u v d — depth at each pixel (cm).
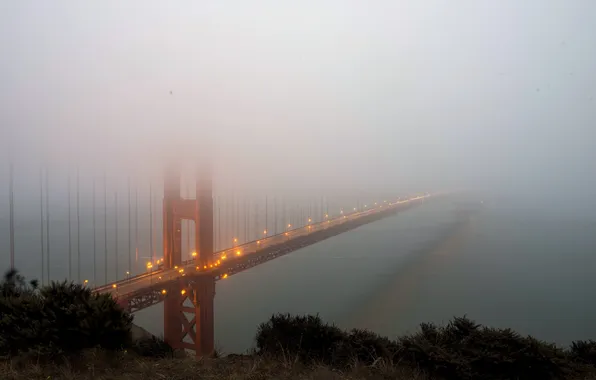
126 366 651
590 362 894
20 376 579
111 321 734
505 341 809
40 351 652
